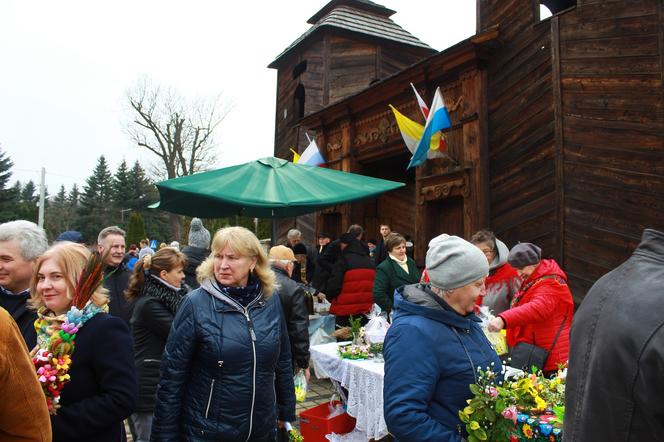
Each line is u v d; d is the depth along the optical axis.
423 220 8.04
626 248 4.76
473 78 7.11
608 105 5.02
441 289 1.98
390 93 8.97
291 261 4.02
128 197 56.75
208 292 2.40
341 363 3.83
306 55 12.35
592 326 1.35
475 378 1.90
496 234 6.67
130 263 6.77
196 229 4.81
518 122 6.33
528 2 6.26
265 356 2.35
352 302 5.91
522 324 3.04
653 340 1.16
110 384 1.95
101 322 2.03
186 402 2.28
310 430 3.96
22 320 2.33
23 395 1.33
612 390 1.22
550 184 5.70
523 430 1.96
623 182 4.82
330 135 10.97
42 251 2.46
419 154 7.20
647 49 4.70
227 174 4.25
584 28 5.34
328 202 4.14
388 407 1.83
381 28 11.90
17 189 49.03
